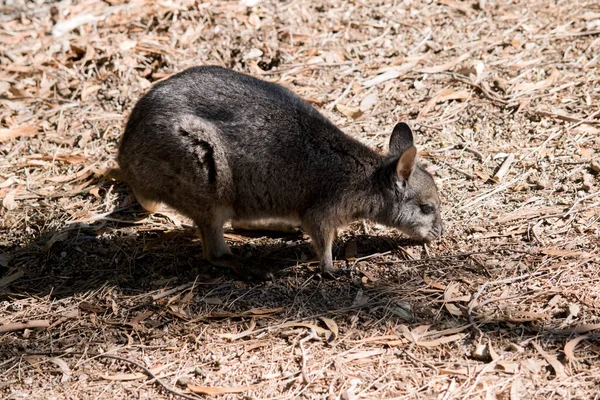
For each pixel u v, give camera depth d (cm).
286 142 1038
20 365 906
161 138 1023
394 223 1076
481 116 1358
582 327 898
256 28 1612
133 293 1031
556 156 1241
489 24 1619
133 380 874
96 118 1422
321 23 1639
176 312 981
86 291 1040
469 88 1430
